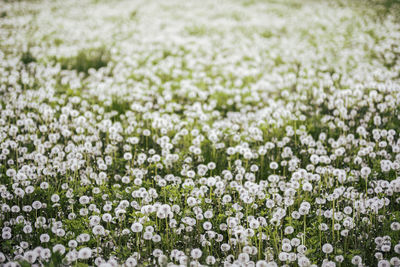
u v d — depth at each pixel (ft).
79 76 19.13
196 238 9.79
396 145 12.07
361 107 14.03
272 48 25.45
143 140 13.24
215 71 20.76
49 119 13.43
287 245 9.43
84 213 10.01
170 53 24.27
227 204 10.32
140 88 17.66
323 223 10.00
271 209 10.43
